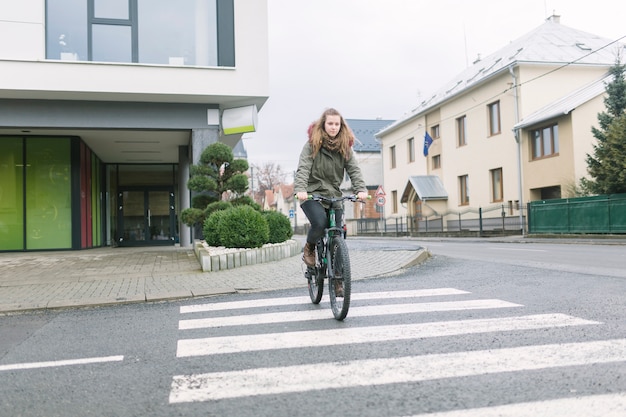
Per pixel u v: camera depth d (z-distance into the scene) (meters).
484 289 6.44
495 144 25.38
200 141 13.53
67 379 3.38
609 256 11.28
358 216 45.78
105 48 12.69
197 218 12.27
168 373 3.44
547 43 25.20
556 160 21.52
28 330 5.02
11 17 11.98
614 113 19.47
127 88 12.36
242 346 4.06
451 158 29.61
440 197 29.89
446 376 3.17
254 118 13.59
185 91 12.66
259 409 2.75
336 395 2.92
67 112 12.88
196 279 8.10
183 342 4.25
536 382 3.00
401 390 2.96
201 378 3.30
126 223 20.28
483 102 26.31
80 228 15.59
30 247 15.30
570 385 2.93
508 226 24.36
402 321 4.72
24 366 3.73
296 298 6.23
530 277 7.38
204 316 5.35
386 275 8.22
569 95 22.94
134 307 6.13
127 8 12.86
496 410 2.61
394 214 37.56
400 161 36.53
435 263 9.83
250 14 13.19
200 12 13.22
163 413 2.74
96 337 4.59
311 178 5.16
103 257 12.30
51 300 6.55
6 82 11.86
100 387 3.20
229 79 12.91
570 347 3.69
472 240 22.64
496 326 4.40
